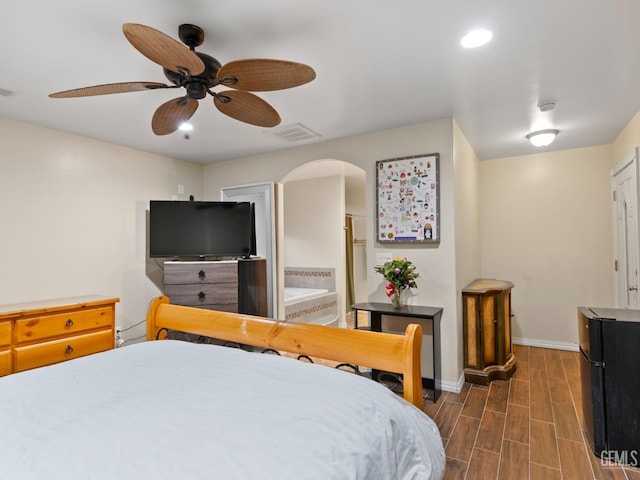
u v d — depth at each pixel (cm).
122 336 369
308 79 160
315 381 136
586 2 158
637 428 198
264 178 414
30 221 303
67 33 176
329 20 170
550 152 419
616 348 202
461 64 213
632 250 315
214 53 199
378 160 335
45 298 310
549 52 200
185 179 443
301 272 598
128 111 278
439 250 306
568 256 411
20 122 297
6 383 138
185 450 91
